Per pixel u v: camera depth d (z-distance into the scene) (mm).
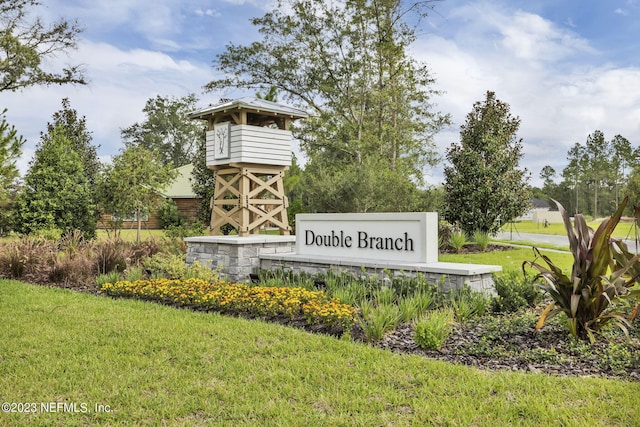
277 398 4270
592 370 4820
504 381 4449
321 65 24531
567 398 4078
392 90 23578
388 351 5383
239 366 5039
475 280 7773
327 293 8109
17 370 5004
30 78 23969
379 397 4242
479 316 6836
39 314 7461
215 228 12180
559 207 5992
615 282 5660
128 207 20281
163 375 4828
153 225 34344
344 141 24953
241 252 10570
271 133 11766
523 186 17906
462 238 15328
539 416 3783
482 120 17547
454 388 4332
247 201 11484
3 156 15789
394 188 19781
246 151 11320
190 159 54219
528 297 7492
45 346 5789
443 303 7242
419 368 4859
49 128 28250
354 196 19172
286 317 7008
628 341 5285
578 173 63219
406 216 8547
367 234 9148
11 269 12078
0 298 8898
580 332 5719
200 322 6809
